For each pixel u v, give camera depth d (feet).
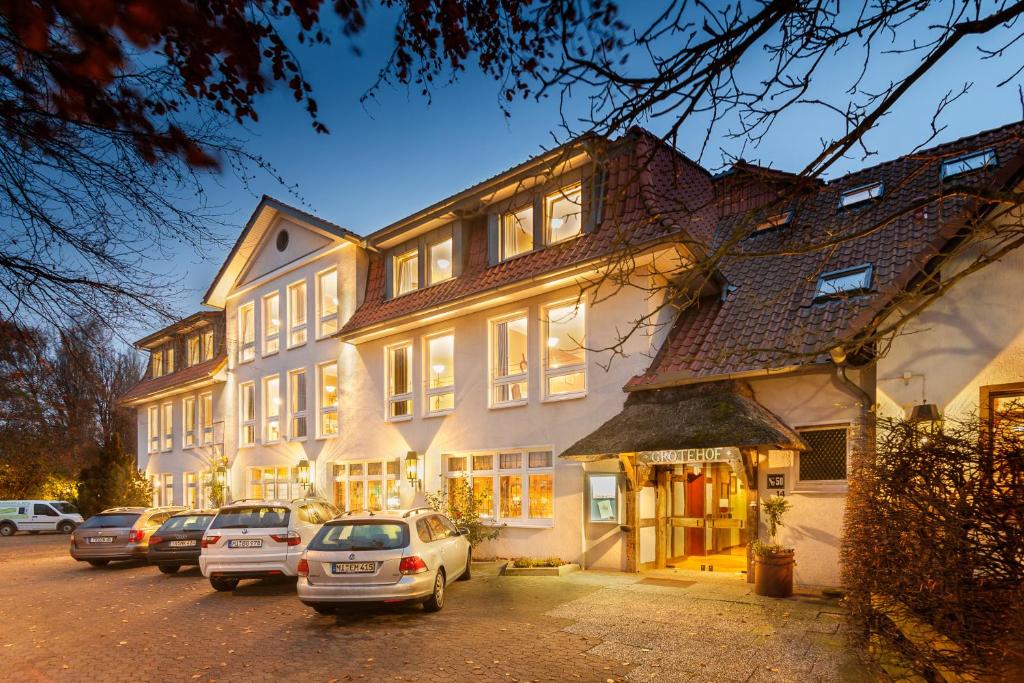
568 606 32.19
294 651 25.67
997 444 14.51
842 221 40.42
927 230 34.94
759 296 39.01
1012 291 26.37
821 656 23.38
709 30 10.45
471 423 51.88
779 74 11.14
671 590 35.17
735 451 32.89
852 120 11.59
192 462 89.25
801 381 34.68
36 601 38.45
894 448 18.06
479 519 48.75
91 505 94.48
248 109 9.23
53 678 23.30
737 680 21.38
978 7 10.63
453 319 54.54
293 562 38.11
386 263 62.80
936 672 14.08
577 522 43.65
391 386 60.80
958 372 27.35
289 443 71.20
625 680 21.70
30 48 7.24
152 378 102.17
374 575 29.71
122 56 7.58
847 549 21.29
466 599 34.42
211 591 39.96
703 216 46.57
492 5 10.64
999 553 13.00
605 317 43.75
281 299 75.00
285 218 74.23
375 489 60.85
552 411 46.06
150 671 23.76
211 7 8.03
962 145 39.58
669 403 38.55
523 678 22.00
